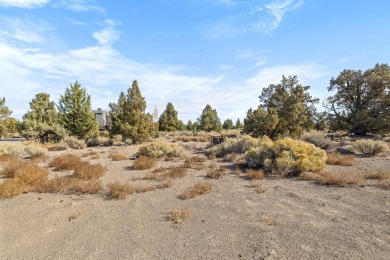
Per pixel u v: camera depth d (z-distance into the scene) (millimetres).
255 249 3727
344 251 3559
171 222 5016
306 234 4188
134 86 27625
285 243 3881
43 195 7285
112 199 6816
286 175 9242
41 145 23641
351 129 37562
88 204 6383
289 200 6250
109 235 4449
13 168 9656
